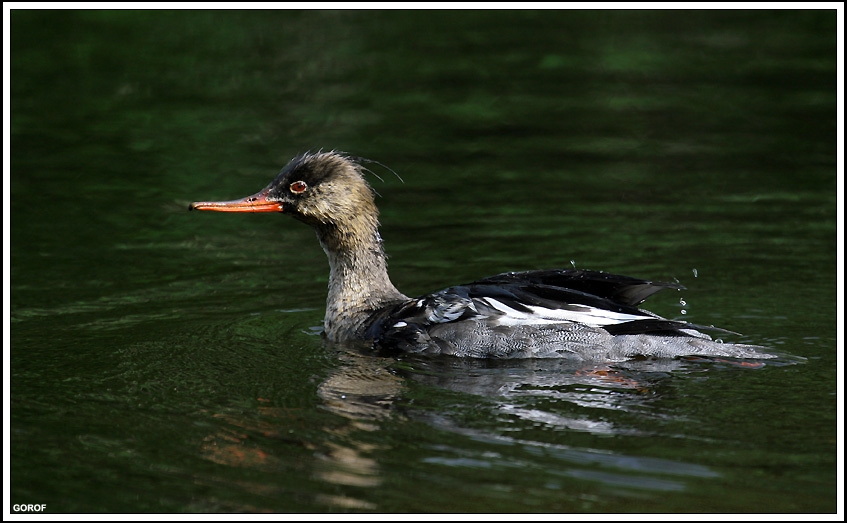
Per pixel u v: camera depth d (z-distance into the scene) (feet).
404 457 28.81
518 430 30.48
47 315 43.16
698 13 91.56
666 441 29.50
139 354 38.29
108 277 48.47
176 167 63.41
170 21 88.17
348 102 74.23
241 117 70.95
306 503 26.91
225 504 26.91
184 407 32.86
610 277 39.70
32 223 55.47
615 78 77.82
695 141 66.74
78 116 70.33
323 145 66.39
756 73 77.87
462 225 54.95
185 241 54.19
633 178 61.05
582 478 27.43
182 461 29.25
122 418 32.09
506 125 70.28
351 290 42.11
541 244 52.08
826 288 45.75
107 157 64.69
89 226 55.42
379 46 84.74
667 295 45.09
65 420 31.96
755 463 28.07
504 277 40.78
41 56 79.92
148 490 27.78
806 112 70.54
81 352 38.50
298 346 39.78
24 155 64.90
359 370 36.52
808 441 29.40
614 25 90.63
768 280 46.83
